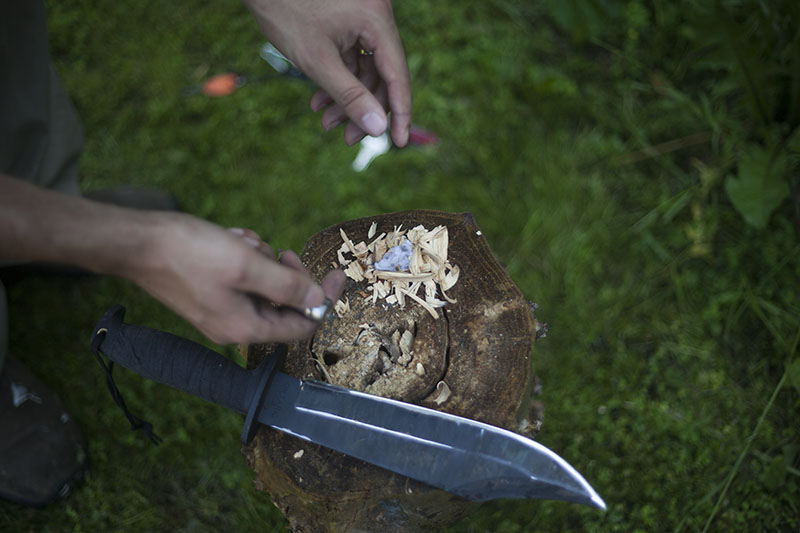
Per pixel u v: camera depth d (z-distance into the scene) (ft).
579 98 4.06
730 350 3.54
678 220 3.78
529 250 3.77
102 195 3.62
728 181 3.61
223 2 4.36
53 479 3.26
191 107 4.12
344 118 2.86
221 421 3.51
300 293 2.13
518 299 2.44
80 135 3.52
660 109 4.00
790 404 3.40
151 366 2.34
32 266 3.63
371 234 2.57
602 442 3.39
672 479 3.30
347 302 2.48
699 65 3.69
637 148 3.94
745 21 3.92
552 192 3.84
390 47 2.64
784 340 3.49
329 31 2.62
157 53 4.26
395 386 2.39
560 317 3.64
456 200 3.89
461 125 4.05
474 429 2.28
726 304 3.60
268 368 2.31
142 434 3.48
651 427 3.40
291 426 2.31
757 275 3.63
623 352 3.56
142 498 3.37
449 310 2.45
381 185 3.95
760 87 3.66
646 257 3.72
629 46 4.13
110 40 4.30
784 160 3.60
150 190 3.75
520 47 4.21
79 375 3.59
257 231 3.87
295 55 2.66
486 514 3.27
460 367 2.40
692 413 3.43
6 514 3.32
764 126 3.79
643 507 3.25
